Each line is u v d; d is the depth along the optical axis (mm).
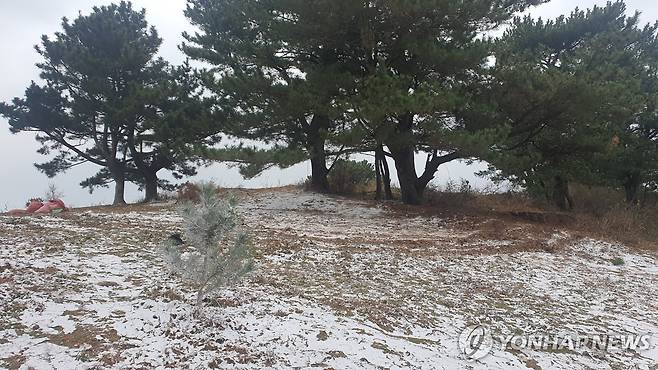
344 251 10789
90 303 6047
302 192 21734
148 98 21953
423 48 16625
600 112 17984
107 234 10508
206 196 5863
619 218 18516
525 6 19203
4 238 9125
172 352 4984
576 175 20000
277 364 5047
